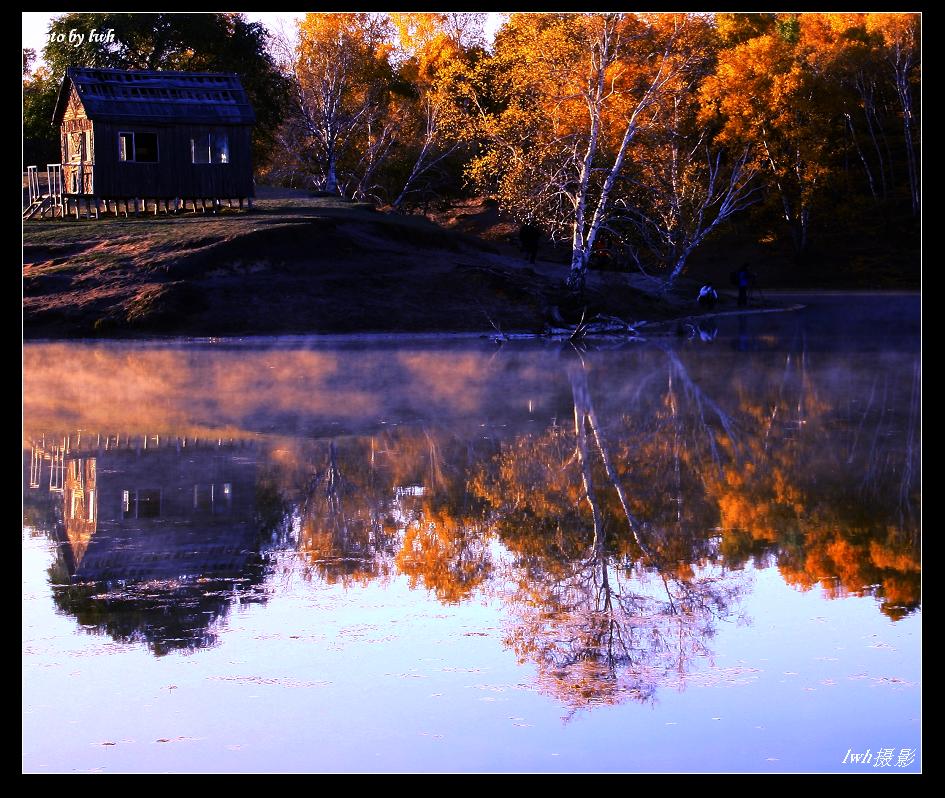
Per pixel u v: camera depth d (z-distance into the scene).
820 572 9.35
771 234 68.31
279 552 10.16
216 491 12.78
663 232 45.78
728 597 8.74
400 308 37.47
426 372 25.31
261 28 70.31
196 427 17.45
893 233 69.19
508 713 6.58
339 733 6.28
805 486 12.74
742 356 28.50
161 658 7.44
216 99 49.09
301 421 18.00
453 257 43.44
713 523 11.12
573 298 37.44
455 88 58.88
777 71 62.16
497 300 38.47
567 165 40.03
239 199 49.53
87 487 12.98
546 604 8.60
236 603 8.64
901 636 7.80
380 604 8.62
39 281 37.16
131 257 38.94
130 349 31.09
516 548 10.25
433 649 7.61
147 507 11.98
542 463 14.31
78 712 6.60
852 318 42.09
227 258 38.91
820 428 16.75
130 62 68.44
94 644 7.71
